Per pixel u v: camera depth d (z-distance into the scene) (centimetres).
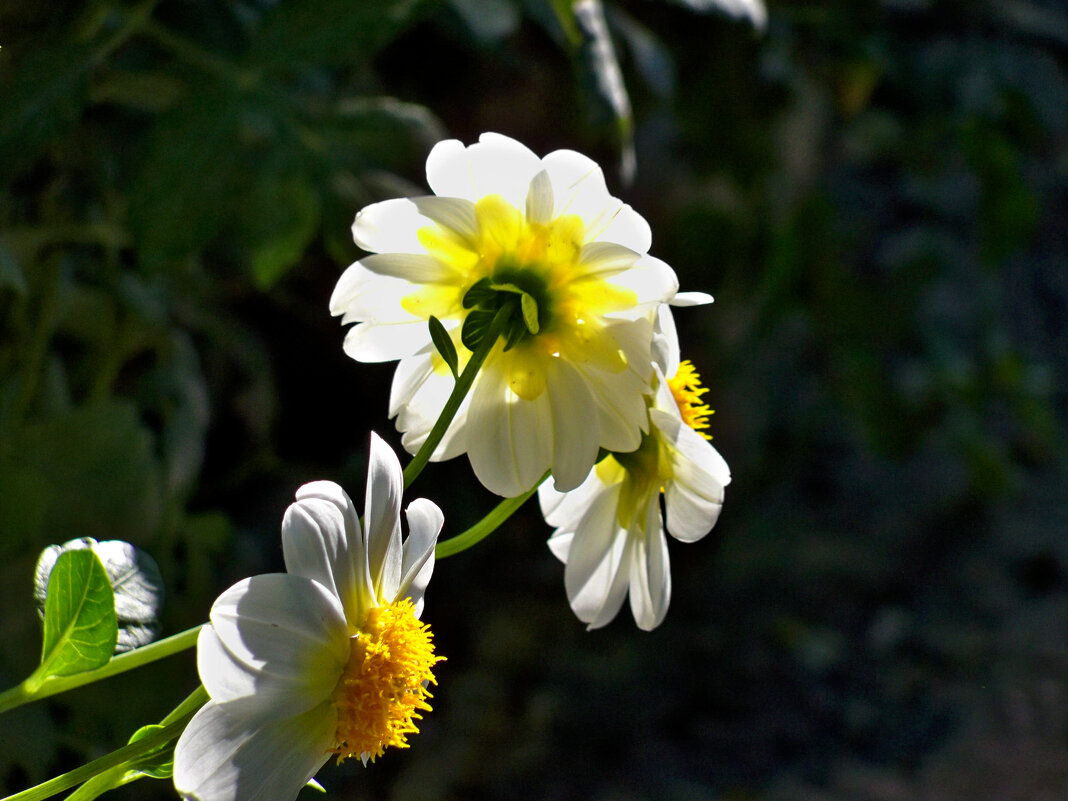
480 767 137
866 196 249
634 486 59
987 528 211
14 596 74
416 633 53
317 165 81
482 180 55
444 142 54
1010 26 219
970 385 215
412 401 57
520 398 56
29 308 83
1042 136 204
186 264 89
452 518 158
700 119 146
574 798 136
